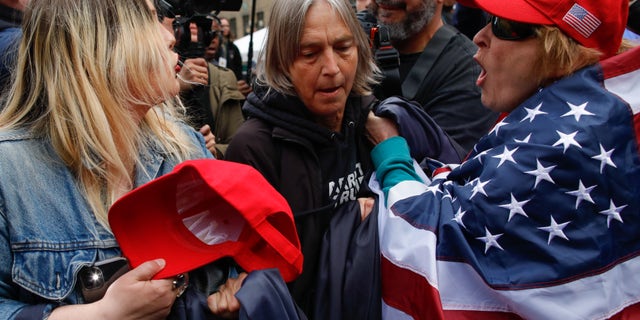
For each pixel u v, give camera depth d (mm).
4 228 883
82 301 928
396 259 1173
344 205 1355
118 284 886
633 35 2367
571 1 1075
